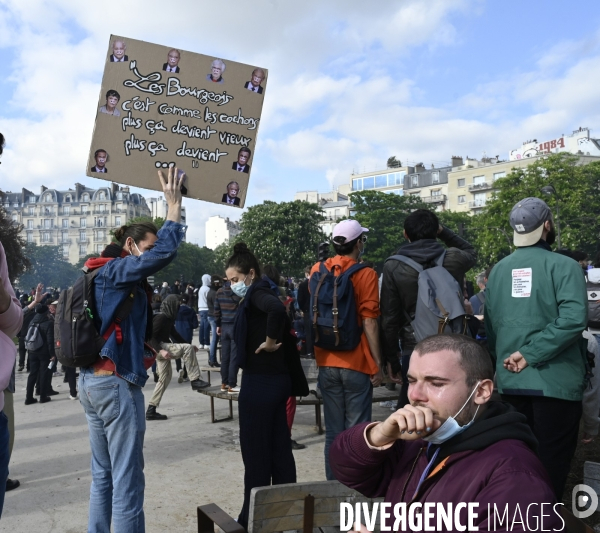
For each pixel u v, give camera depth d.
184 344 7.31
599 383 3.98
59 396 9.43
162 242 2.94
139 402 3.01
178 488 4.57
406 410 1.56
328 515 2.11
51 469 5.19
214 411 7.36
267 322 3.46
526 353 2.89
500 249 47.78
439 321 3.42
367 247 66.88
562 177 46.25
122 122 3.11
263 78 3.34
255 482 3.48
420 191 101.94
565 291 2.88
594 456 4.54
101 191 160.50
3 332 2.23
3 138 2.18
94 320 2.91
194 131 3.21
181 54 3.21
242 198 3.27
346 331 3.83
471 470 1.52
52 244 160.88
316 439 6.12
